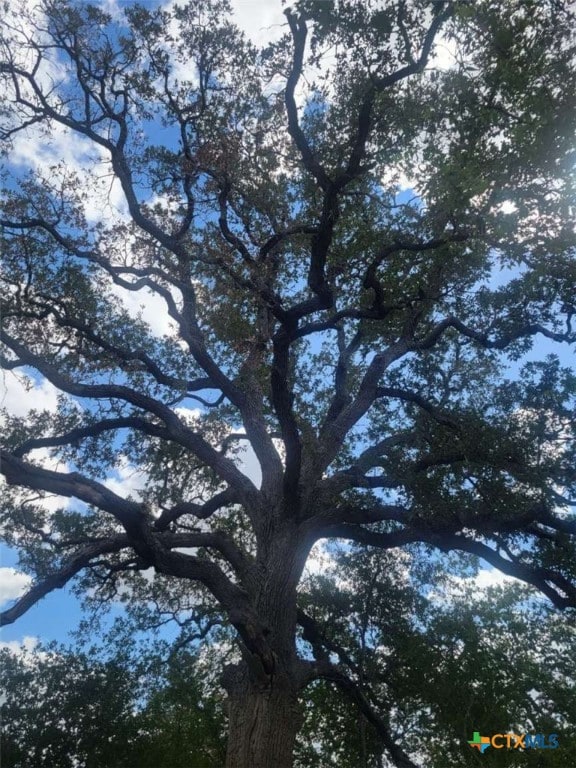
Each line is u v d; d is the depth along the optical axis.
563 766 12.27
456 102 8.72
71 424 13.02
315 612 14.73
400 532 11.23
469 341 13.74
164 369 14.12
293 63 9.38
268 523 11.18
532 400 11.63
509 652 13.71
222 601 9.50
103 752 14.11
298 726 9.54
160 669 15.41
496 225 8.76
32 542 13.59
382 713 13.61
